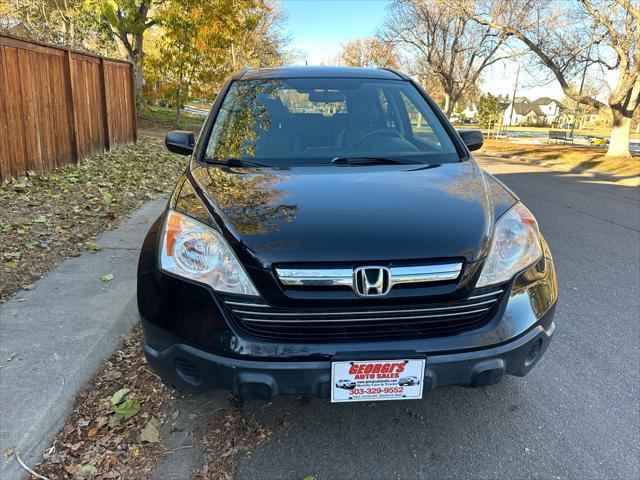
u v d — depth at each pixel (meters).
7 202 6.01
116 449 2.25
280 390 1.95
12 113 6.84
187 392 2.11
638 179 12.48
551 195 9.40
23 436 2.21
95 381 2.73
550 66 19.11
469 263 2.00
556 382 2.82
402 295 1.94
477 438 2.37
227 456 2.23
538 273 2.20
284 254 1.94
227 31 18.58
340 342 1.93
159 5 18.12
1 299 3.54
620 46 16.30
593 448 2.29
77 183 7.41
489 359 2.00
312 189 2.38
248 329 1.97
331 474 2.13
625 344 3.26
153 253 2.22
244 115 3.21
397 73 3.83
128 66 11.88
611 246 5.62
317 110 3.30
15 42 6.86
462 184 2.51
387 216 2.13
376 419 2.51
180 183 2.70
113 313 3.35
